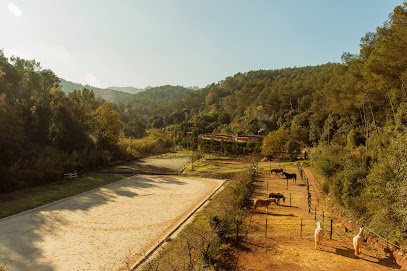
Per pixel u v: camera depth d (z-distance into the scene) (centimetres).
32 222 2505
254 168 4762
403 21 2883
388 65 2984
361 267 1553
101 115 6519
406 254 1556
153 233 2269
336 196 2573
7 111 4209
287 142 6925
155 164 6366
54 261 1795
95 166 5431
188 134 11225
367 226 1955
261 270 1536
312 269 1543
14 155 4225
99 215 2728
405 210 1667
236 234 2033
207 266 1526
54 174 4209
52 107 5725
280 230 2136
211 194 3634
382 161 2141
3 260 1794
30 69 6481
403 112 2994
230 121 14138
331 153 3562
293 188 3694
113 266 1736
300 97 10900
